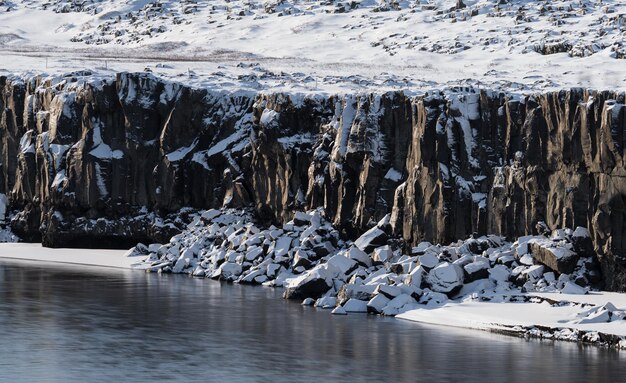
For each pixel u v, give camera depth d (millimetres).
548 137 99000
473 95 105688
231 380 66188
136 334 79375
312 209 118312
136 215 133625
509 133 102875
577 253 94438
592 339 76938
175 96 133125
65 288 101938
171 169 131000
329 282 96625
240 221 122625
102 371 67938
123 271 117312
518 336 79688
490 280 93125
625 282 91438
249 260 111250
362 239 107625
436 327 83188
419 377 67000
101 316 86562
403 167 110938
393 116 111438
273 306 92688
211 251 117125
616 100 93500
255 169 126188
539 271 93062
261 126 123875
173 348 74750
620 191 91688
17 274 112375
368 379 66562
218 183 130000
